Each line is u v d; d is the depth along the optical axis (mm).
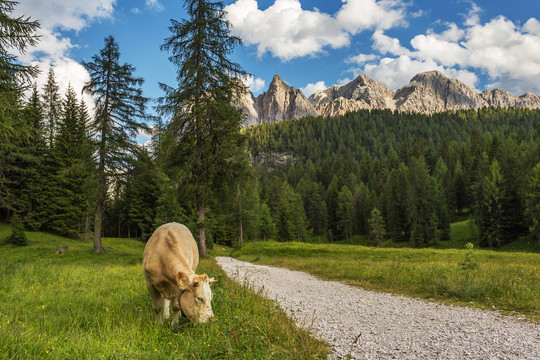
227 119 20406
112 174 23422
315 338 4992
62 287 8492
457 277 10633
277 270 16844
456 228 74312
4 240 33438
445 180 90250
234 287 7887
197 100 20859
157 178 24984
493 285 8875
